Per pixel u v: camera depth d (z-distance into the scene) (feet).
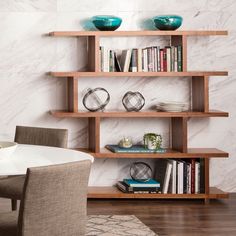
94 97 17.75
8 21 17.87
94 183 18.30
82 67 18.11
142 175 17.76
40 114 18.06
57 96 18.08
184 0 18.22
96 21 17.30
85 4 18.06
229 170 18.61
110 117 18.26
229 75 18.45
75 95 17.06
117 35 17.21
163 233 13.97
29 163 10.36
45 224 8.79
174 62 17.42
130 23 18.19
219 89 18.47
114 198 17.71
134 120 18.34
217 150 17.85
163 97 18.33
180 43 17.54
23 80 17.98
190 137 18.49
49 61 18.01
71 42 18.03
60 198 8.87
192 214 15.89
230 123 18.54
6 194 12.73
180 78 18.37
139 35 17.38
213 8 18.30
